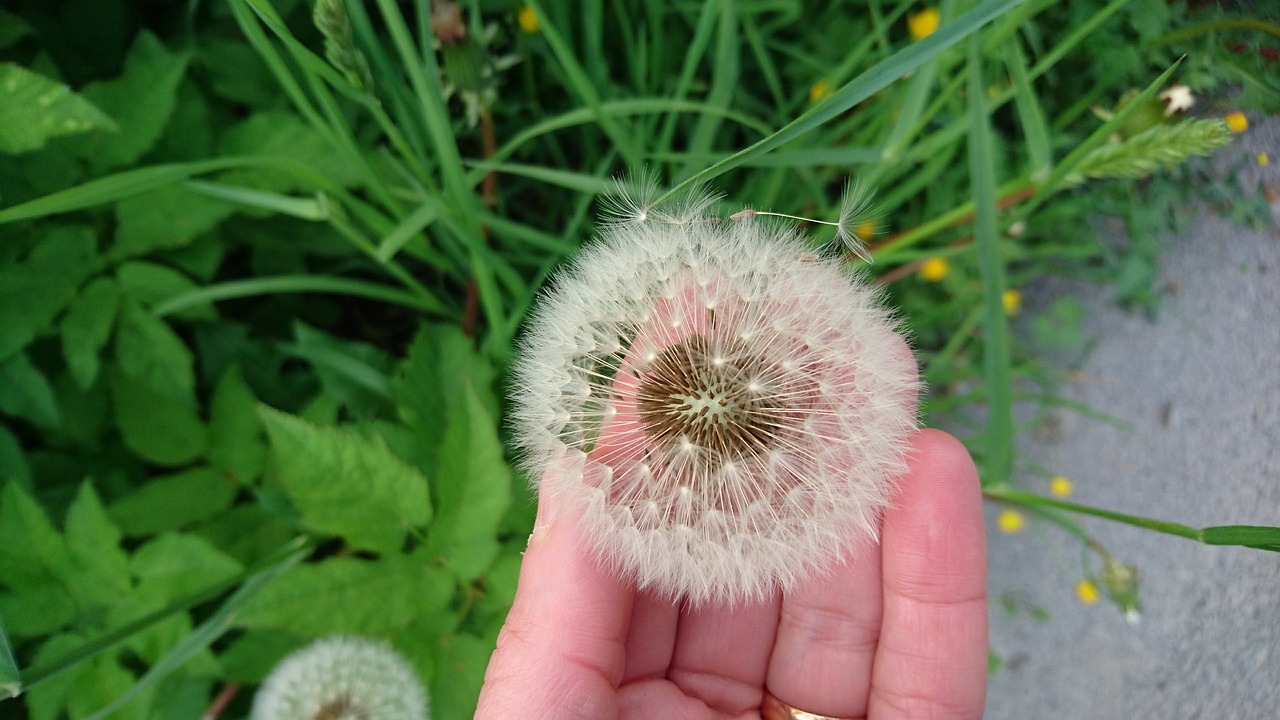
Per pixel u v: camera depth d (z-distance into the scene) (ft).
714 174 0.36
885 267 0.59
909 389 0.38
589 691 0.38
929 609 0.41
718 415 0.37
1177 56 0.52
